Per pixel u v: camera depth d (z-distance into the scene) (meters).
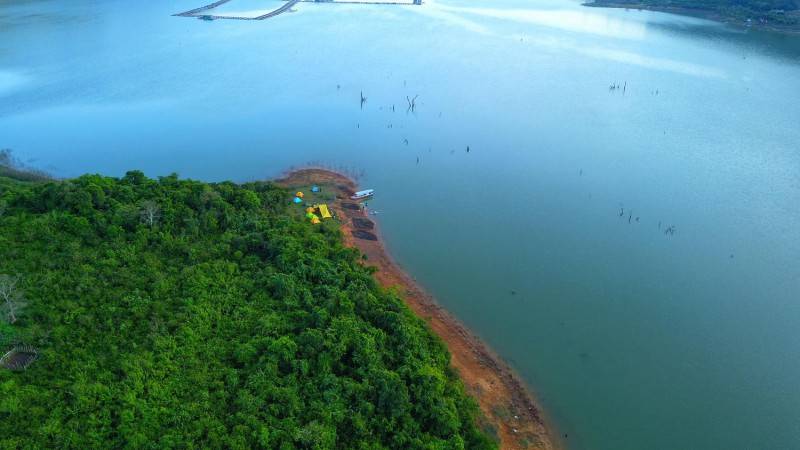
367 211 107.50
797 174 119.31
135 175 94.12
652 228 101.75
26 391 53.19
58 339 60.03
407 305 77.94
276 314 67.62
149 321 64.12
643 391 69.31
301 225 88.81
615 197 112.00
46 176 115.38
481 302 83.94
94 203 82.94
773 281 87.81
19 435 49.59
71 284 68.31
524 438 62.84
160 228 81.75
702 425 65.06
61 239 75.69
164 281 70.56
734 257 93.50
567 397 68.38
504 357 74.00
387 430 55.69
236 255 78.00
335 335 63.88
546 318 81.00
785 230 100.50
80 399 52.50
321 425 54.00
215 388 56.91
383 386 58.16
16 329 59.81
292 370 60.28
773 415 66.12
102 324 62.97
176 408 54.16
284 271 75.75
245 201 92.44
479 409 64.75
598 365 73.00
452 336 77.12
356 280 75.44
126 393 54.09
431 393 58.75
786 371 72.00
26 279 67.69
